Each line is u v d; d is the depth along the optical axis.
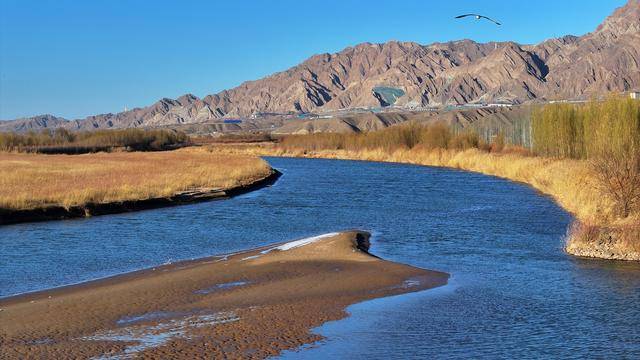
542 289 16.81
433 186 51.75
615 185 26.02
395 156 102.06
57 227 29.97
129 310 14.80
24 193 36.66
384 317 14.17
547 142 64.44
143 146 159.12
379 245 24.12
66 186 42.66
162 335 12.87
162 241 25.97
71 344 12.31
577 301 15.55
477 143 95.44
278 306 15.05
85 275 19.44
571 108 61.16
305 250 22.28
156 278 18.38
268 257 21.28
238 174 58.09
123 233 28.12
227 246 24.75
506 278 18.14
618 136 41.66
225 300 15.65
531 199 40.38
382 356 11.74
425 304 15.29
